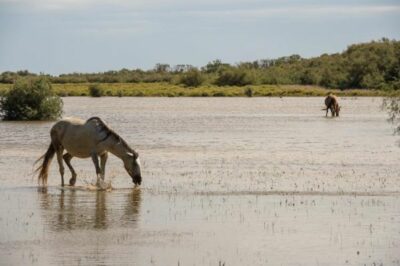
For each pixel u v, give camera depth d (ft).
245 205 108.06
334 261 77.61
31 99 310.04
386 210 104.17
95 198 114.42
